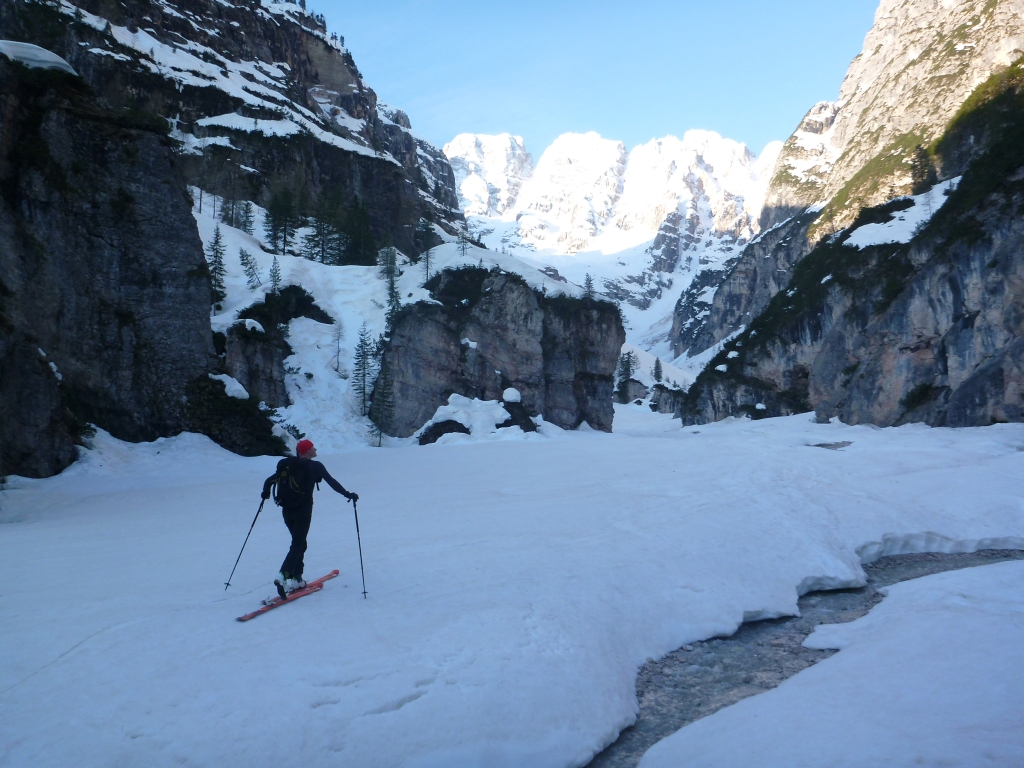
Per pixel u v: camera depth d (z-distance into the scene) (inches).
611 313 2566.4
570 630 314.0
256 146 3644.2
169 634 278.2
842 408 2263.8
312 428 1723.7
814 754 212.1
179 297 1282.0
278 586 318.3
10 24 3302.2
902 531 576.4
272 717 221.6
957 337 1814.7
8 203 1053.8
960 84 5036.9
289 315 2016.5
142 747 204.1
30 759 195.2
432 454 1378.0
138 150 1246.9
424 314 2021.4
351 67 5999.0
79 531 550.6
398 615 308.8
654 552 450.6
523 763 226.5
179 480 989.8
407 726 227.6
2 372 881.5
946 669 271.0
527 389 2165.4
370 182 4045.3
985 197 1888.5
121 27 4074.8
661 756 236.4
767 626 391.9
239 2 5103.3
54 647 264.2
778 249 6343.5
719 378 3218.5
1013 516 617.0
